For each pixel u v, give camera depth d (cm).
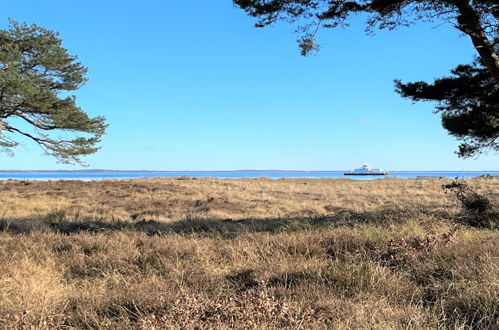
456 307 351
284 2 893
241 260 560
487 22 823
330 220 859
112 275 501
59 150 2345
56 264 550
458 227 685
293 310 346
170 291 408
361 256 536
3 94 2070
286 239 629
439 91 1105
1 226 806
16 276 467
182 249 602
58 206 1702
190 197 2155
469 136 1203
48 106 2188
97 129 2422
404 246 548
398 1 852
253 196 2325
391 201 1936
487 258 449
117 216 1408
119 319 348
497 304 340
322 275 451
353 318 333
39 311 357
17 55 2062
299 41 952
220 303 345
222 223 905
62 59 2278
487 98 1095
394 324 320
